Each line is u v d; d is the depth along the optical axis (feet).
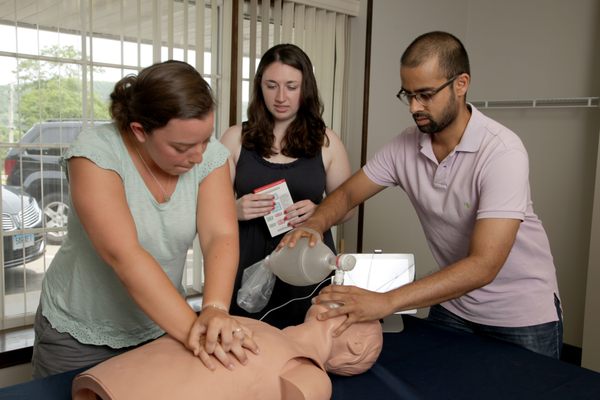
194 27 7.73
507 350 4.49
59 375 3.84
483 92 11.34
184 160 3.41
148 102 3.11
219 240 3.84
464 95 4.58
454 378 3.97
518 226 4.30
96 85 7.00
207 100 3.18
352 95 9.98
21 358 6.65
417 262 11.52
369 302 3.91
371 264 5.23
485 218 4.30
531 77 10.53
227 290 3.60
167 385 2.97
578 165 9.91
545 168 10.37
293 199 5.99
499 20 10.98
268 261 4.96
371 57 10.03
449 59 4.27
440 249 5.28
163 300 3.30
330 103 9.47
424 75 4.25
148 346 3.38
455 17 11.29
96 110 7.05
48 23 6.58
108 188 3.39
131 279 3.31
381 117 10.41
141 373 3.03
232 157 6.08
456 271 4.14
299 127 5.88
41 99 6.64
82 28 6.81
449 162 4.75
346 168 6.32
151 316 3.35
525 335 4.85
